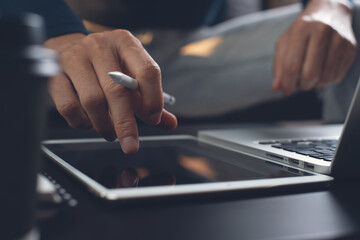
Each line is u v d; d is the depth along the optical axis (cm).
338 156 42
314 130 75
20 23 20
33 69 20
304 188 39
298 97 173
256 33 152
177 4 156
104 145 63
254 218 31
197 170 46
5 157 21
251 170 46
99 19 152
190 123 153
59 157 52
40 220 29
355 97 39
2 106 21
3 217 22
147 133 92
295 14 144
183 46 152
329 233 28
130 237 27
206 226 29
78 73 52
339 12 105
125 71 53
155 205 33
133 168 46
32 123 21
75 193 37
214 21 188
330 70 97
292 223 30
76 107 54
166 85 148
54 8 80
